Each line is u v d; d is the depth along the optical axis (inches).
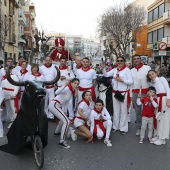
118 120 300.0
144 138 273.3
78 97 313.6
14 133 211.8
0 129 267.9
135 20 1489.9
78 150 235.6
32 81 196.1
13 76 298.0
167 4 1397.6
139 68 282.2
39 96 184.1
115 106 296.7
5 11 1275.8
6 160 210.2
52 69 344.2
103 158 216.5
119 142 260.1
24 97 197.6
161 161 210.5
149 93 253.3
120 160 212.2
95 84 316.8
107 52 1983.3
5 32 1107.9
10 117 313.3
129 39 1540.4
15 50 1604.3
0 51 1214.9
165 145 251.3
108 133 254.1
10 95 299.4
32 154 222.8
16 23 1616.6
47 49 1471.5
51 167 197.6
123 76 284.0
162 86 248.5
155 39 1542.8
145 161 210.4
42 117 198.4
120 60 287.4
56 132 278.4
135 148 242.1
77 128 279.1
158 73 266.8
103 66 310.8
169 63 858.8
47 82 203.3
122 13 1501.0
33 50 1403.8
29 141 236.1
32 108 194.4
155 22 1530.5
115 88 291.9
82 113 257.0
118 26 1496.1
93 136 259.6
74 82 256.1
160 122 249.0
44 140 205.9
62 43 398.6
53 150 235.0
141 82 279.7
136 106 281.4
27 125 199.8
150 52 1697.8
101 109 259.6
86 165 201.8
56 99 250.5
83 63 311.1
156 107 249.9
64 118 244.7
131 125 331.0
